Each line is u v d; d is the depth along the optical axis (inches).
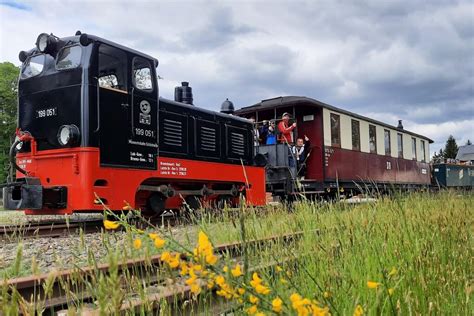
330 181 584.7
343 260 141.8
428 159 1031.6
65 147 306.7
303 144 561.3
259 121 625.9
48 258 206.8
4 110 1476.4
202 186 421.1
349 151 644.7
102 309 61.1
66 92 314.5
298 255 150.5
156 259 150.3
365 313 96.5
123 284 124.2
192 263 71.7
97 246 228.4
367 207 233.9
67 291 85.0
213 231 241.0
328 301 94.7
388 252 141.3
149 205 359.3
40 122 325.4
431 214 213.8
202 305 120.4
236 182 456.1
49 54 329.4
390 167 788.6
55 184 312.0
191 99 447.2
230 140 454.9
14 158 323.6
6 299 63.1
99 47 317.7
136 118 336.8
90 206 295.7
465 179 1251.2
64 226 331.9
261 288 72.5
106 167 309.0
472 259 154.3
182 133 391.5
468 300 112.1
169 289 117.5
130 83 336.5
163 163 362.6
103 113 311.9
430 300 110.5
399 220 178.5
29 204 306.2
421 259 130.1
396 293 109.2
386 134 792.3
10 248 240.4
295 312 71.8
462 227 198.5
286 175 527.5
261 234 190.9
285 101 594.6
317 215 213.5
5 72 1480.1
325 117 585.6
